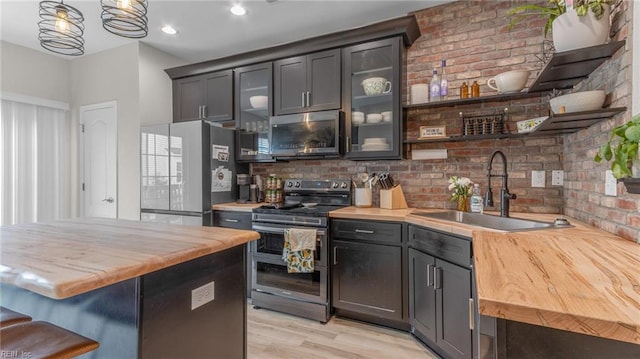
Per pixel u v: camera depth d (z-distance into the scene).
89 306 1.16
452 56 2.58
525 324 0.67
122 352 1.07
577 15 1.42
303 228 2.49
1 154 3.22
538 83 1.89
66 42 2.11
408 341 2.14
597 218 1.61
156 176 3.11
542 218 2.03
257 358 1.94
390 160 2.80
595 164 1.65
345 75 2.71
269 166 3.45
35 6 2.57
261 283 2.68
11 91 3.28
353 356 1.96
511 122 2.38
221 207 2.94
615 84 1.41
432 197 2.67
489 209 2.41
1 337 1.00
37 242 1.31
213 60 3.24
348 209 2.64
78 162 3.73
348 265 2.39
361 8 2.65
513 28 2.38
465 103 2.47
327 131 2.71
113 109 3.43
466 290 1.69
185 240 1.35
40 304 1.33
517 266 0.89
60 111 3.71
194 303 1.26
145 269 1.01
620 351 0.62
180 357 1.19
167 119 3.52
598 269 0.85
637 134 1.04
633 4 1.26
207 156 2.95
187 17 2.78
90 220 1.96
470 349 1.67
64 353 0.93
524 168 2.37
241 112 3.22
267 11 2.69
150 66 3.37
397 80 2.51
